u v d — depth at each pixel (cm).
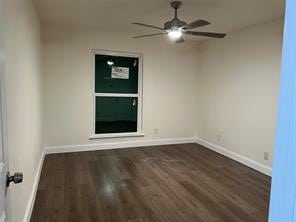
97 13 348
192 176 348
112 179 332
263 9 312
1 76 105
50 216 237
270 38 352
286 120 56
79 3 307
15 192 172
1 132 103
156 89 507
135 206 260
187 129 542
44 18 377
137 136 503
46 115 433
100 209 252
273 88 347
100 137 473
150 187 308
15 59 183
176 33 305
